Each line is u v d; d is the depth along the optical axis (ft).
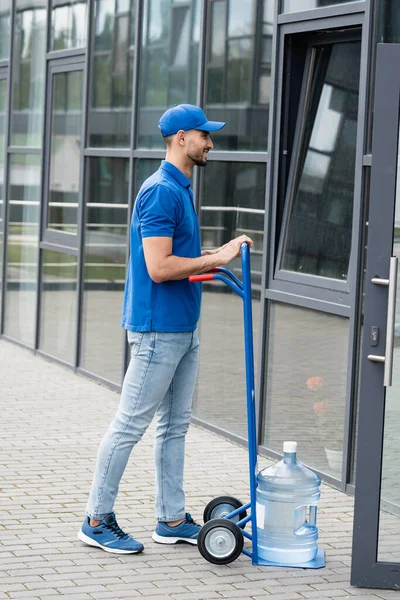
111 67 35.88
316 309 25.11
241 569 18.62
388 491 17.99
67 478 24.43
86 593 17.25
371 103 23.24
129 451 19.35
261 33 27.40
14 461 25.91
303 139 26.48
